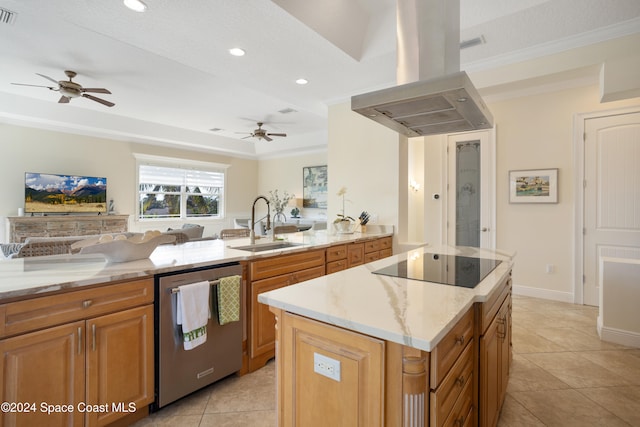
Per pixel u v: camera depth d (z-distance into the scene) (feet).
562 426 5.67
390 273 5.39
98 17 7.59
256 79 11.53
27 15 8.84
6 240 17.16
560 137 12.73
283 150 27.04
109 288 5.12
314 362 3.67
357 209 13.60
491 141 14.14
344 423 3.40
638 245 11.39
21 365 4.29
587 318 10.91
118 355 5.23
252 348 7.34
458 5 6.05
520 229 13.60
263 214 30.32
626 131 11.58
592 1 7.45
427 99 5.32
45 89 15.39
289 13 7.53
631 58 8.58
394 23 9.28
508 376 6.59
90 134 20.10
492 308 4.99
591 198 12.20
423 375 2.97
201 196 26.48
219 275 6.58
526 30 8.63
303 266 8.61
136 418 5.65
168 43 8.86
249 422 5.69
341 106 14.01
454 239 14.99
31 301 4.36
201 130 23.93
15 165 17.60
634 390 6.75
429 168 15.55
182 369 6.03
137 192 22.43
